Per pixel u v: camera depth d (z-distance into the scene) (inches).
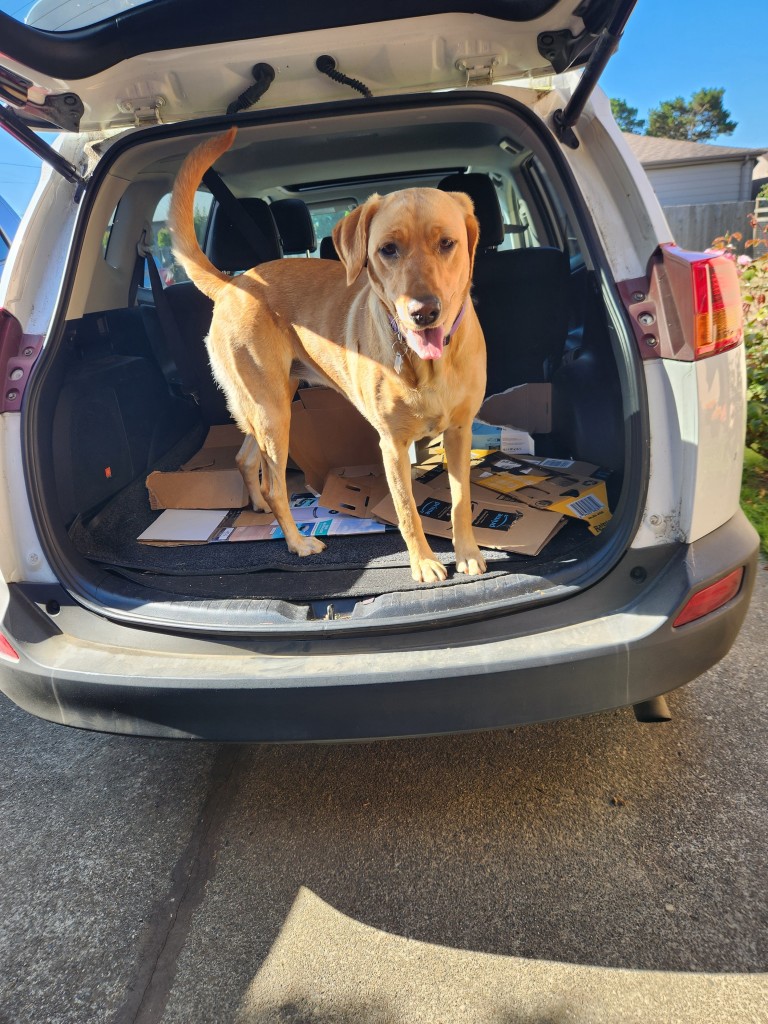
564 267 116.9
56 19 70.5
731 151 831.7
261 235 123.8
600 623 63.8
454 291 74.9
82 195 86.7
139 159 95.8
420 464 112.3
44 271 82.4
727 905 61.1
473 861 68.5
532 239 168.1
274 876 69.4
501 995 55.7
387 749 85.4
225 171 132.8
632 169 70.2
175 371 149.0
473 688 61.2
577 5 68.8
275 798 79.6
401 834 72.7
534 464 104.5
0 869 73.3
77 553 79.8
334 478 109.3
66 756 90.4
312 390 111.0
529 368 125.7
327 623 66.8
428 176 158.9
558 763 79.9
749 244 195.5
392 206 73.7
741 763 76.7
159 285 122.2
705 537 64.9
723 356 64.1
